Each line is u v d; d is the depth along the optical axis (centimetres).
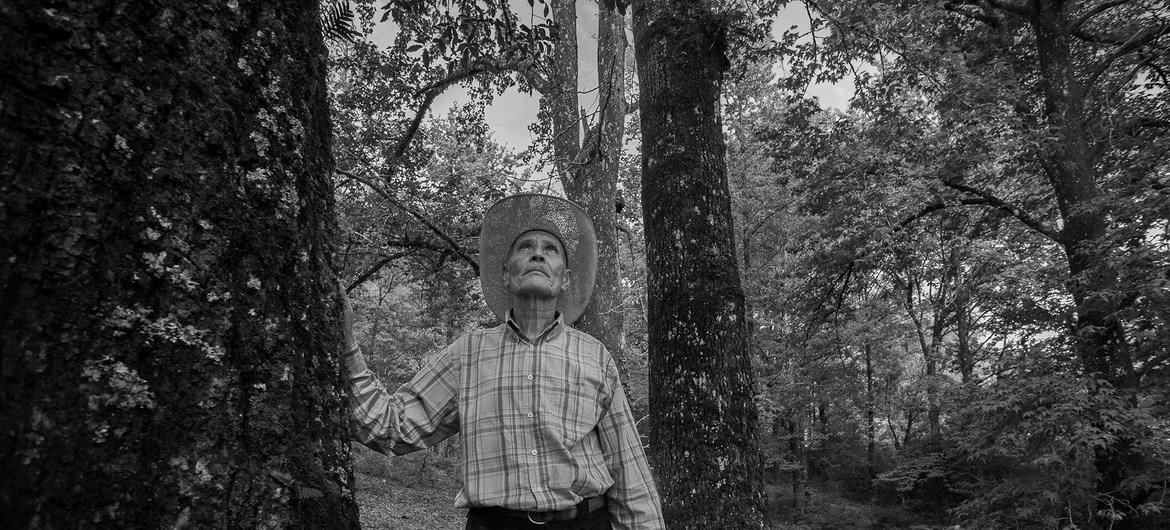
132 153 79
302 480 89
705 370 420
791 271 1479
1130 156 1149
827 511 2089
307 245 100
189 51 86
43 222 74
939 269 1662
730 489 401
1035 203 1249
